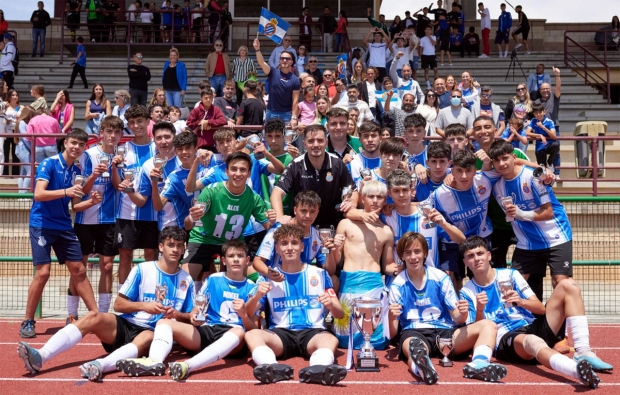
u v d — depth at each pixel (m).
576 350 6.56
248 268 7.64
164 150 8.41
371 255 7.43
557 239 7.58
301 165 7.86
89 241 8.59
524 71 22.17
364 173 7.80
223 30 22.91
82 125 19.45
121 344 6.83
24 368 6.64
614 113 19.66
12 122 15.06
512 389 5.99
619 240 10.23
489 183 7.72
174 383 6.14
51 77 21.67
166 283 7.06
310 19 22.73
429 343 6.84
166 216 8.46
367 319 6.60
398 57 17.31
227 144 8.30
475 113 14.41
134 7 25.20
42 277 7.90
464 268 8.09
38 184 7.62
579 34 24.88
